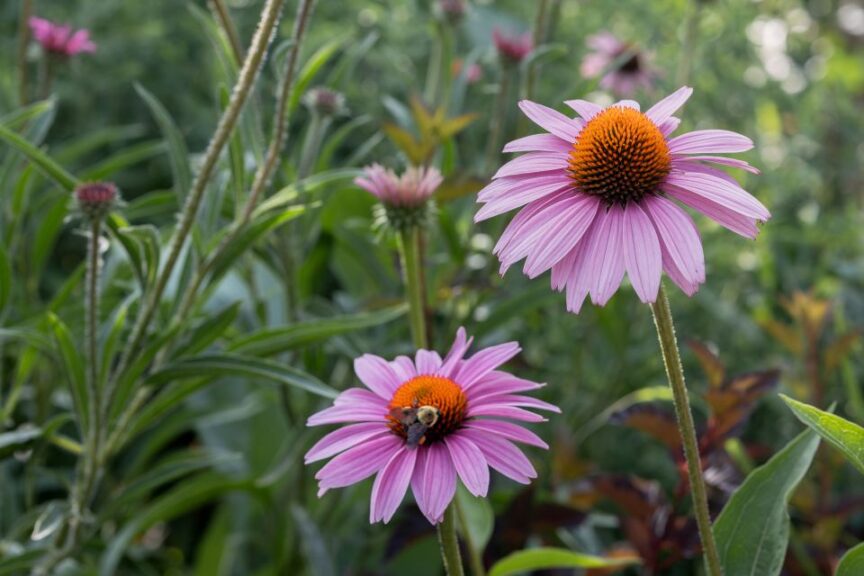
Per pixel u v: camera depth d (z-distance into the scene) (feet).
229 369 2.93
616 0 5.19
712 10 5.09
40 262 3.56
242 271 3.76
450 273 3.57
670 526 3.09
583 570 3.30
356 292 4.38
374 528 3.86
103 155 5.17
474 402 2.43
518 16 5.31
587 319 4.29
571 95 3.56
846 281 4.64
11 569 3.09
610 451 4.28
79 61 4.99
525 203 2.39
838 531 3.49
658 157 2.36
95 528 3.17
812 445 2.60
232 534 4.20
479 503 3.08
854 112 5.90
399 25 4.92
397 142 3.45
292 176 3.47
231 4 5.17
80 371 3.00
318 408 3.56
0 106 4.37
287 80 2.95
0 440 3.00
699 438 3.10
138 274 2.95
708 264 4.39
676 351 2.40
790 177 4.91
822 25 7.62
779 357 4.33
